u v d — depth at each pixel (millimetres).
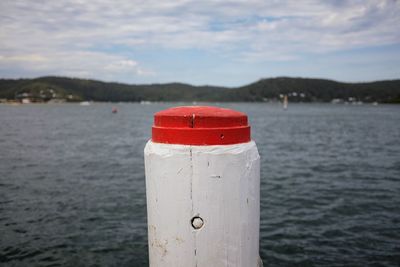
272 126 46312
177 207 1545
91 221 8406
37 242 7098
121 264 6223
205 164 1511
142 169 15586
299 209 9320
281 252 6645
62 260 6348
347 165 16469
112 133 36406
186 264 1566
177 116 1547
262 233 7578
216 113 1563
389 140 28125
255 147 1698
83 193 11109
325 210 9227
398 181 12758
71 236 7445
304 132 36656
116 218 8641
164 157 1544
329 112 103750
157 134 1620
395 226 7941
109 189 11672
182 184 1531
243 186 1589
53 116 77438
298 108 147250
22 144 25094
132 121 61281
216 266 1569
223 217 1549
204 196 1525
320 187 11883
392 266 6059
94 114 92438
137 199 10391
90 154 20531
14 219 8508
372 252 6613
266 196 10703
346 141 27688
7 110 113250
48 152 21125
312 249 6762
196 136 1516
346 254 6539
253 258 1688
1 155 19594
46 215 8844
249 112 102750
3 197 10562
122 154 20656
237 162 1550
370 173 14391
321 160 18109
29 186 12047
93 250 6766
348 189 11539
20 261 6285
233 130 1557
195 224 1543
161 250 1613
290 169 15445
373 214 8852
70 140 28688
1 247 6832
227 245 1570
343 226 7977
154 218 1637
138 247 6902
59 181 12914
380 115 81750
